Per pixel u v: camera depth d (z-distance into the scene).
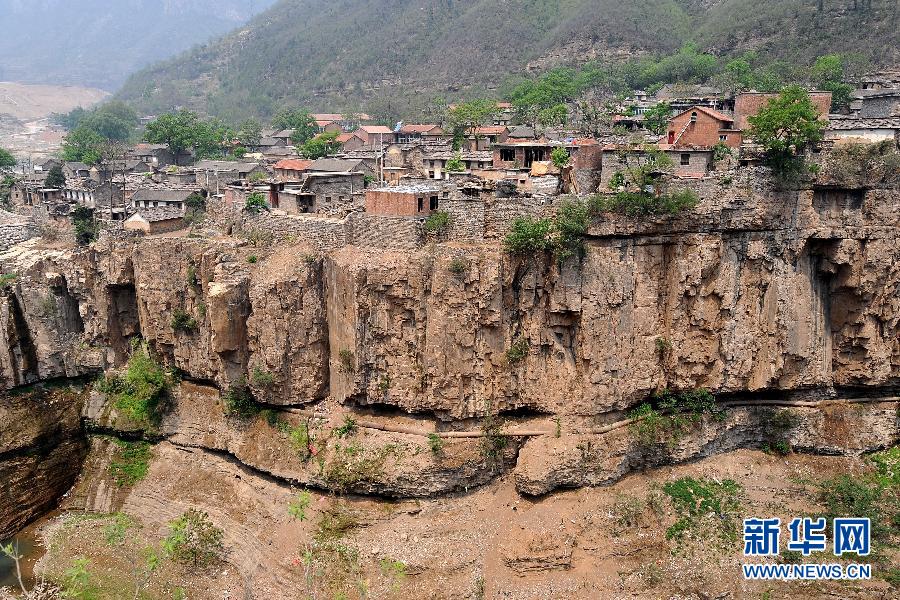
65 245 75.75
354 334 55.03
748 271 55.91
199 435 61.59
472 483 53.72
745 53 133.62
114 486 61.91
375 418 56.12
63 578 52.50
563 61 172.75
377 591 47.47
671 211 52.41
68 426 65.88
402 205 55.91
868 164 53.72
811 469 56.50
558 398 54.47
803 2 141.25
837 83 94.44
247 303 58.25
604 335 52.84
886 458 57.09
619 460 54.03
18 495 61.12
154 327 63.84
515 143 76.38
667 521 51.34
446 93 184.62
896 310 55.97
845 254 54.97
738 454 58.31
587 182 60.84
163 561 52.88
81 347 68.31
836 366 58.25
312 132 144.00
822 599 45.81
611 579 47.88
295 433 56.44
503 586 47.44
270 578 50.00
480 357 53.44
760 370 57.03
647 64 148.38
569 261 52.28
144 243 63.06
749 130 57.44
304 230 60.62
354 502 53.47
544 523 50.75
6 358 65.12
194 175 102.06
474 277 51.84
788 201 54.84
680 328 55.41
